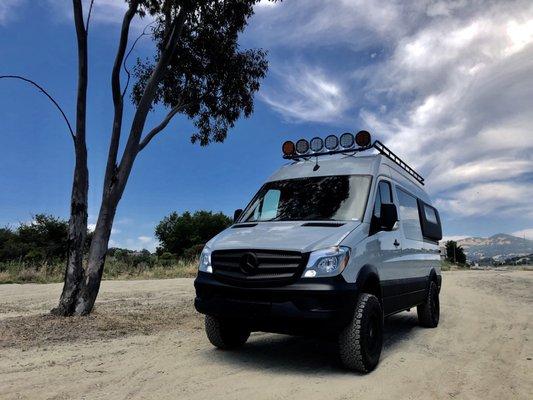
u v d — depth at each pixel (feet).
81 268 28.45
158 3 31.81
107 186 29.14
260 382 16.48
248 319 17.58
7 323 25.50
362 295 18.31
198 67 35.55
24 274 57.00
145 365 18.57
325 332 16.81
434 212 32.83
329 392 15.46
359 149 23.12
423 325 29.19
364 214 20.06
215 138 38.50
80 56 28.48
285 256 17.30
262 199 23.24
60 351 20.63
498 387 16.51
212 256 18.93
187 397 14.75
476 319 32.01
